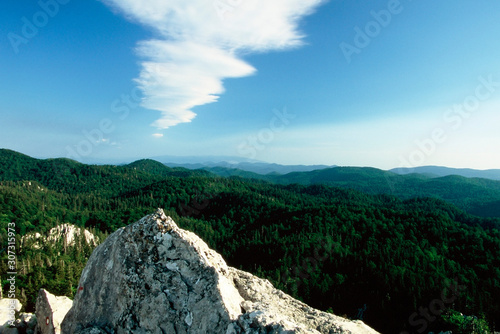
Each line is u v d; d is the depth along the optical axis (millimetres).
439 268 119062
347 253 127375
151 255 14617
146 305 13727
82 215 187375
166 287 13992
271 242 145625
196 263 14492
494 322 89938
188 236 15398
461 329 80062
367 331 15094
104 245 16172
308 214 178250
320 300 102688
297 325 12766
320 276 115812
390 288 100875
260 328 12539
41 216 161750
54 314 18172
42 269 84250
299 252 129250
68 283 71312
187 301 13711
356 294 104125
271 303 16844
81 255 111312
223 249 156625
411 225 158500
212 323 13273
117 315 13914
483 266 122500
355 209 183000
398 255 124562
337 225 159500
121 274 14352
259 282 18875
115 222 182375
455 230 151750
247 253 145125
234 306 14203
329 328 14742
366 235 148750
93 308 14500
